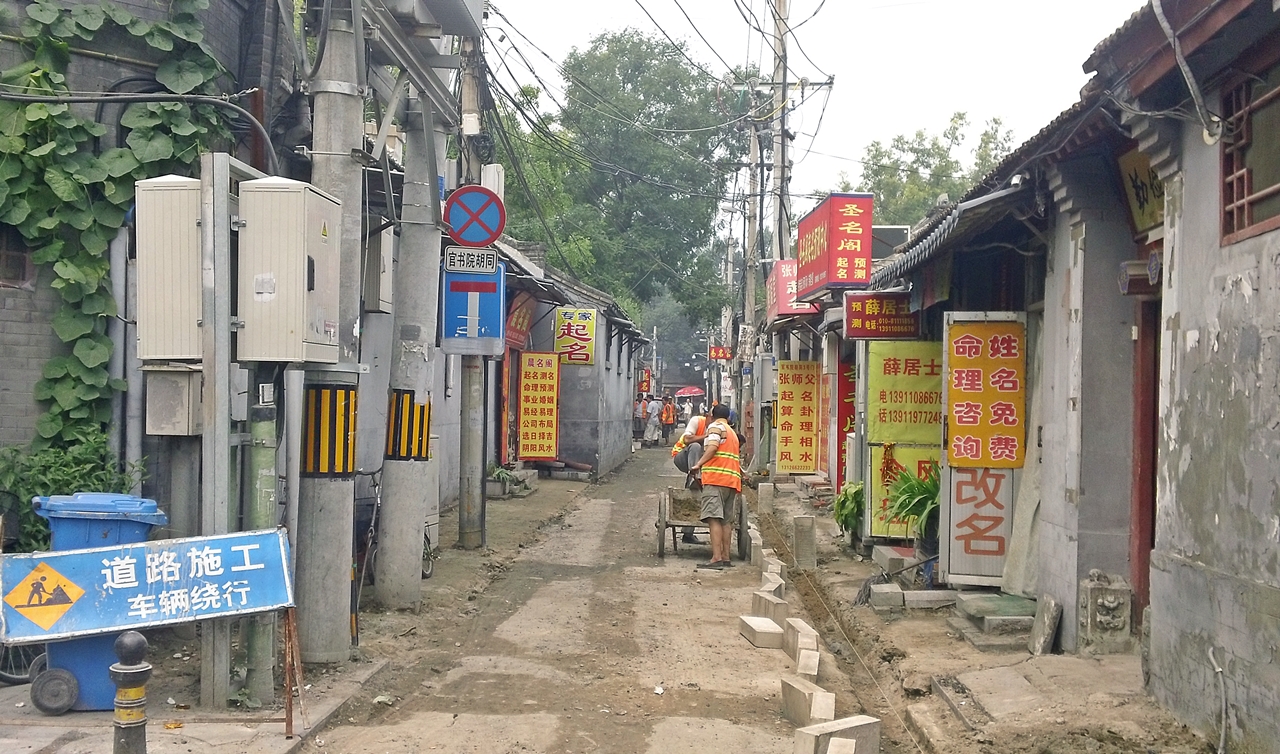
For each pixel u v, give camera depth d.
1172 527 6.37
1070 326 8.23
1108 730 6.07
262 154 8.64
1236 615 5.54
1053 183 8.20
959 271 11.98
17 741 5.46
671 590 10.91
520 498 19.09
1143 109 6.39
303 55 7.41
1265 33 5.27
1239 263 5.64
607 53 38.25
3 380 7.43
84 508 6.19
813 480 20.56
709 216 38.38
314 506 7.36
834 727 5.65
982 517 9.58
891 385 12.41
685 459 13.34
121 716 4.58
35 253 7.51
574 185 37.44
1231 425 5.68
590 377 23.81
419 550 9.52
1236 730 5.51
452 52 11.52
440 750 5.88
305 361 6.18
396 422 9.41
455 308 11.45
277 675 6.96
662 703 6.96
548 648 8.34
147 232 6.05
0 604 5.61
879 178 41.38
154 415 6.82
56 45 7.52
